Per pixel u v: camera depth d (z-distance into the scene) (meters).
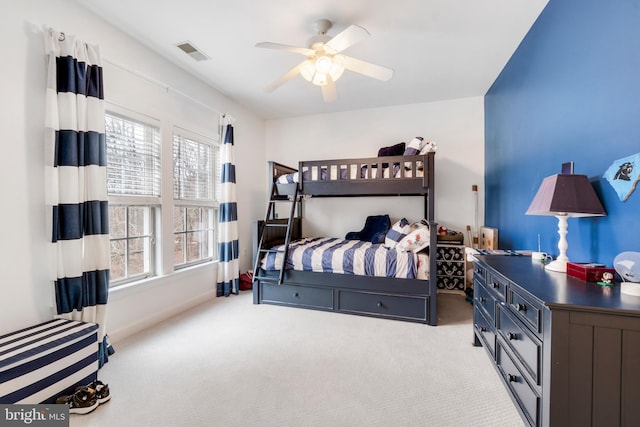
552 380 1.05
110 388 1.74
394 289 2.81
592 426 1.03
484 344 2.03
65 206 1.89
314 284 3.07
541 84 2.16
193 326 2.65
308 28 2.34
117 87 2.34
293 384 1.78
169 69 2.85
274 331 2.55
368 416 1.51
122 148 2.44
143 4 2.05
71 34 1.99
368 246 3.40
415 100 3.93
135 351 2.19
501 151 3.09
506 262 1.88
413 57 2.80
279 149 4.71
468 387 1.75
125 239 2.53
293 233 4.24
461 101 3.88
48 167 1.83
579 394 1.04
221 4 2.05
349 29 1.75
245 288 3.80
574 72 1.74
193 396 1.67
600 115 1.51
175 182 3.00
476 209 3.80
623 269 1.26
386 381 1.82
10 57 1.70
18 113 1.74
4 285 1.68
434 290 2.68
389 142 4.18
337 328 2.62
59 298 1.87
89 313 2.00
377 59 2.84
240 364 2.01
